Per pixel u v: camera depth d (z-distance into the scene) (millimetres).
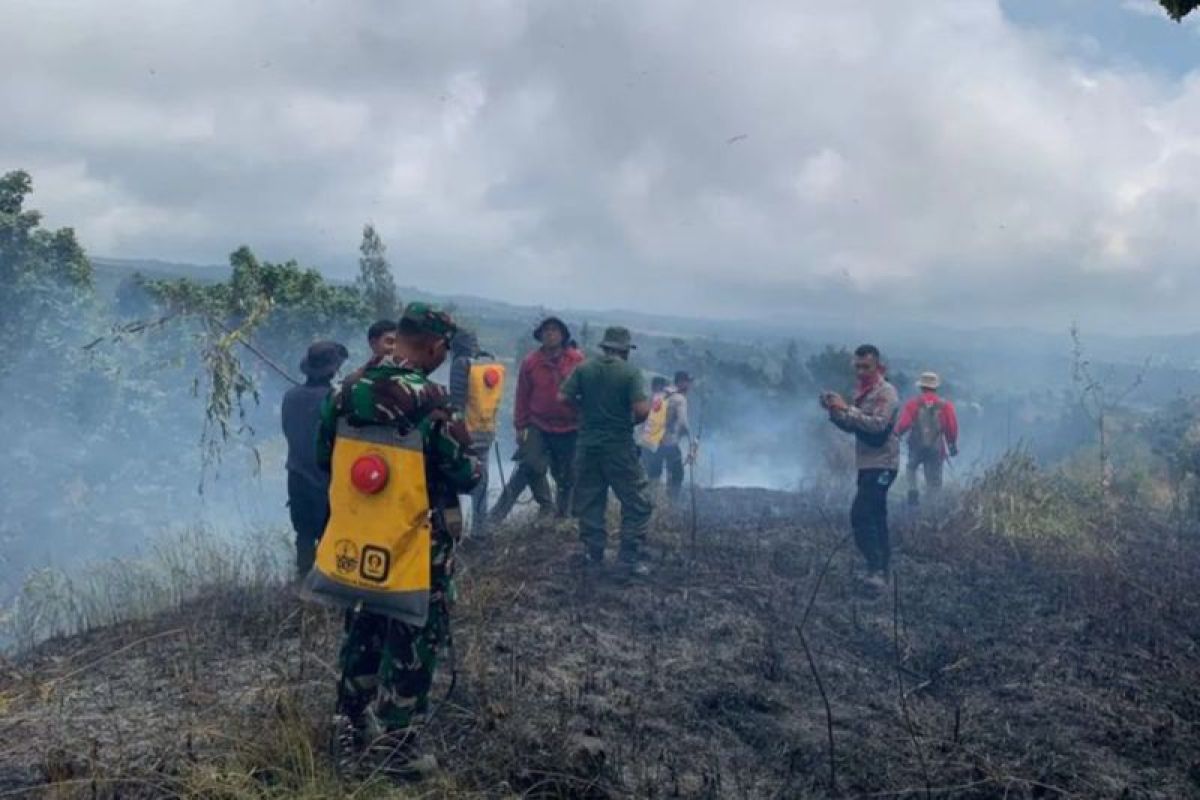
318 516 7000
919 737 5098
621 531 7812
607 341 7852
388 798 3869
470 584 6973
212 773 3924
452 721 4715
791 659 6133
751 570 8109
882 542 8117
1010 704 5734
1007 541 9844
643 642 6227
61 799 3814
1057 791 4578
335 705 4574
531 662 5625
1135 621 7379
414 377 4168
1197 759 5043
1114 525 11016
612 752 4570
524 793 4078
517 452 9219
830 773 4613
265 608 6535
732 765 4680
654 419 13156
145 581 7672
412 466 4098
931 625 7145
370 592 4090
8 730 4582
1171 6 4070
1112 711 5660
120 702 4965
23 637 6930
